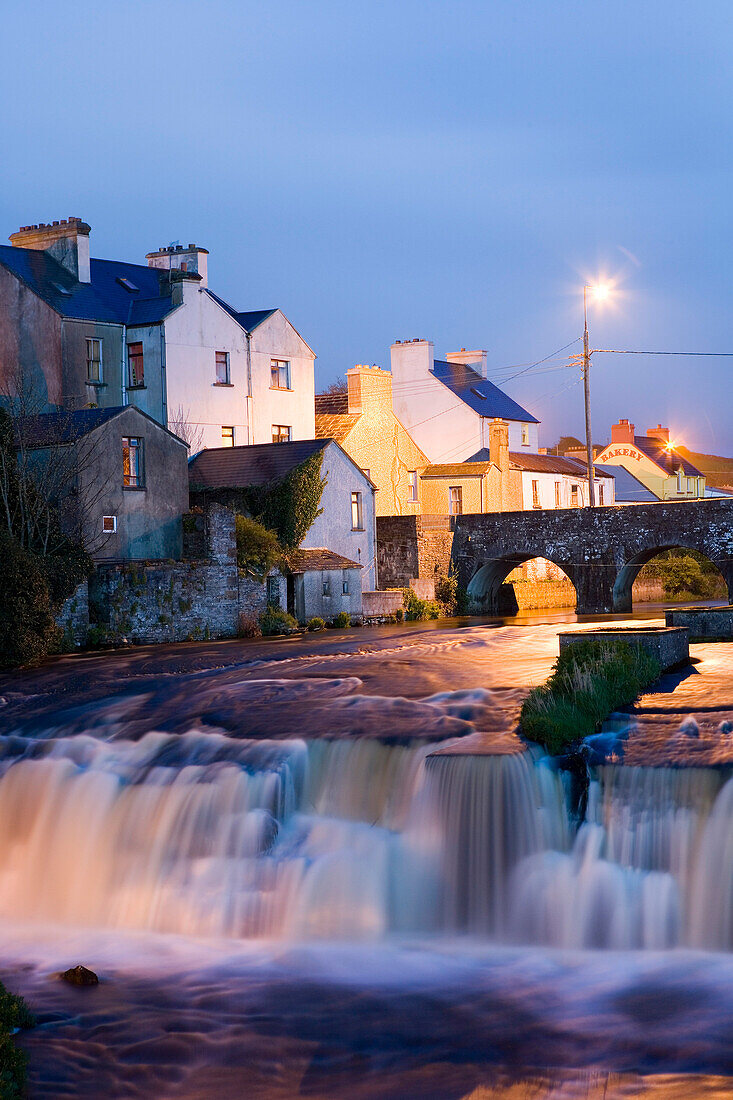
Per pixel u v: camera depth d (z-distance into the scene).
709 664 28.23
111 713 27.42
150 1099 12.23
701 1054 12.77
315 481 52.41
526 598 68.44
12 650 36.38
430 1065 12.87
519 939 17.62
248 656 38.00
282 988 15.33
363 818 20.45
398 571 60.84
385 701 26.41
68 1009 14.64
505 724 22.73
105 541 43.97
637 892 17.48
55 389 50.44
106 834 20.92
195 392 54.44
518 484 72.19
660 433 113.56
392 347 77.50
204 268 58.34
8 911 19.91
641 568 74.38
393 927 18.22
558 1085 12.25
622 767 18.70
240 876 19.17
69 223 53.81
